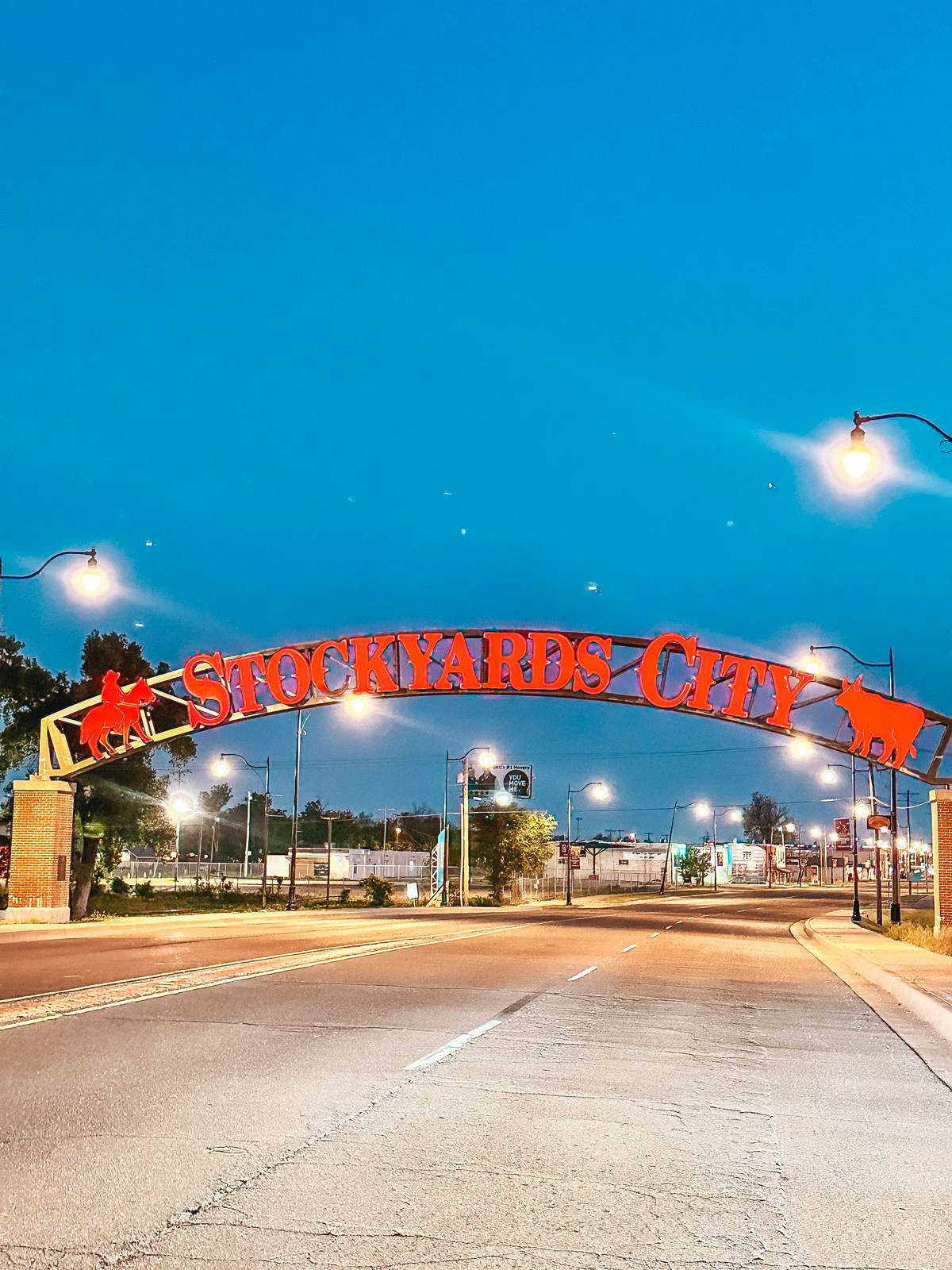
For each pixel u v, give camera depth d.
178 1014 14.05
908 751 36.88
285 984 17.92
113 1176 6.86
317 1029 13.16
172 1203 6.37
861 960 26.95
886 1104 9.95
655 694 36.97
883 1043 14.00
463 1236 5.96
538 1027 14.04
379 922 44.97
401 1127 8.37
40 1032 12.43
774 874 184.88
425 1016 14.66
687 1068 11.52
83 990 16.39
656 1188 6.98
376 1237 5.89
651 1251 5.82
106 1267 5.37
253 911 59.53
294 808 65.94
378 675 37.75
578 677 37.25
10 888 37.56
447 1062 11.26
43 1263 5.39
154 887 81.12
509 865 93.44
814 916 66.88
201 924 39.69
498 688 37.34
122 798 52.12
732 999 18.61
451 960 23.77
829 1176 7.41
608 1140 8.23
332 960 22.94
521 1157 7.62
